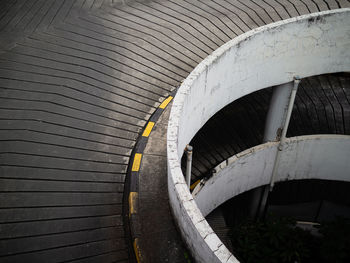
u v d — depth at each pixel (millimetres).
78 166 5992
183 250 4680
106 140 6496
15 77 7637
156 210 5211
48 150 6188
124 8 10188
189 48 8773
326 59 8234
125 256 4855
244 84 7594
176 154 4570
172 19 9711
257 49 7141
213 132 10344
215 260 3574
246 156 9219
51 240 4938
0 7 9969
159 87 7758
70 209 5355
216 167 8742
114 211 5402
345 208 12320
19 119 6695
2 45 8531
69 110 6996
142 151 6281
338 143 9688
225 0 10406
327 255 10617
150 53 8594
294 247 10609
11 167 5840
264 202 11672
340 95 12094
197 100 6016
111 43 8812
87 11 9969
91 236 5051
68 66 8039
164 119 6945
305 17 7266
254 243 10688
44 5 10117
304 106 11609
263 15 9641
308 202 12430
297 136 9914
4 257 4676
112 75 7930
